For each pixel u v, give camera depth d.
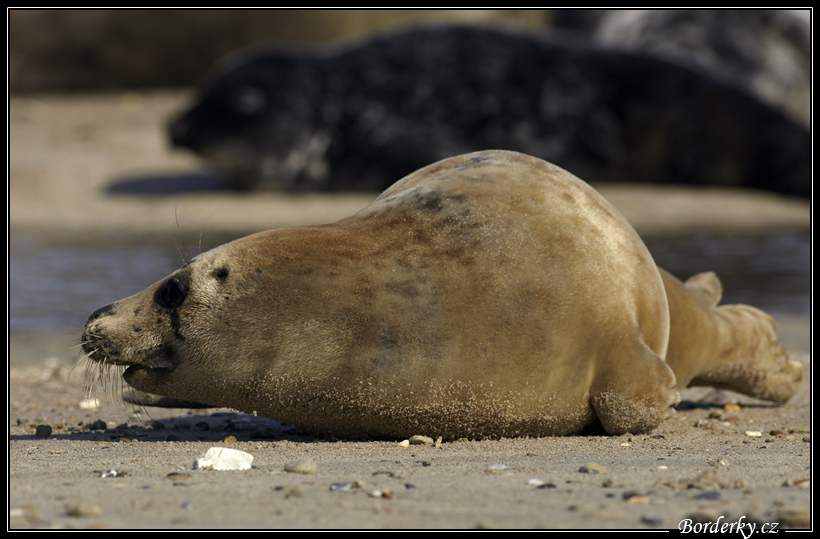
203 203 76.56
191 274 14.72
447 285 14.44
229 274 14.62
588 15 111.62
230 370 14.61
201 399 15.12
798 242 59.00
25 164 85.75
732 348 19.39
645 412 15.05
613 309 15.03
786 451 14.16
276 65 78.31
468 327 14.34
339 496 10.45
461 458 13.33
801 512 9.49
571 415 15.24
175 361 14.78
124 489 10.84
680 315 17.94
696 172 81.75
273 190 79.69
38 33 115.19
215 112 76.94
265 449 14.31
